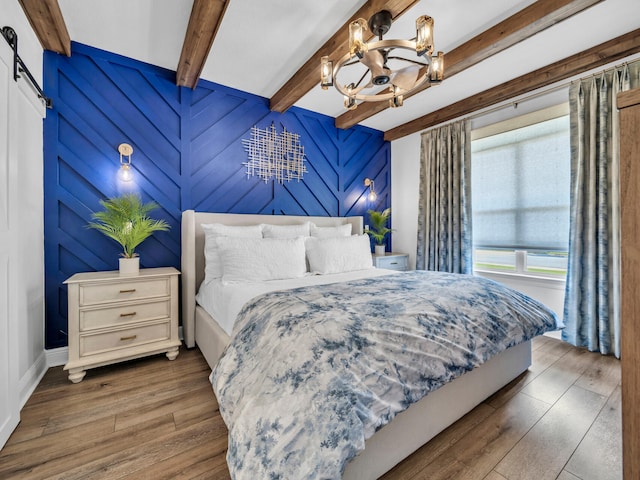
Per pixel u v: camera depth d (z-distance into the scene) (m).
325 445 0.92
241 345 1.41
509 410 1.69
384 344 1.21
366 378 1.09
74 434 1.49
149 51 2.46
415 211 4.19
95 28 2.18
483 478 1.24
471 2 1.95
